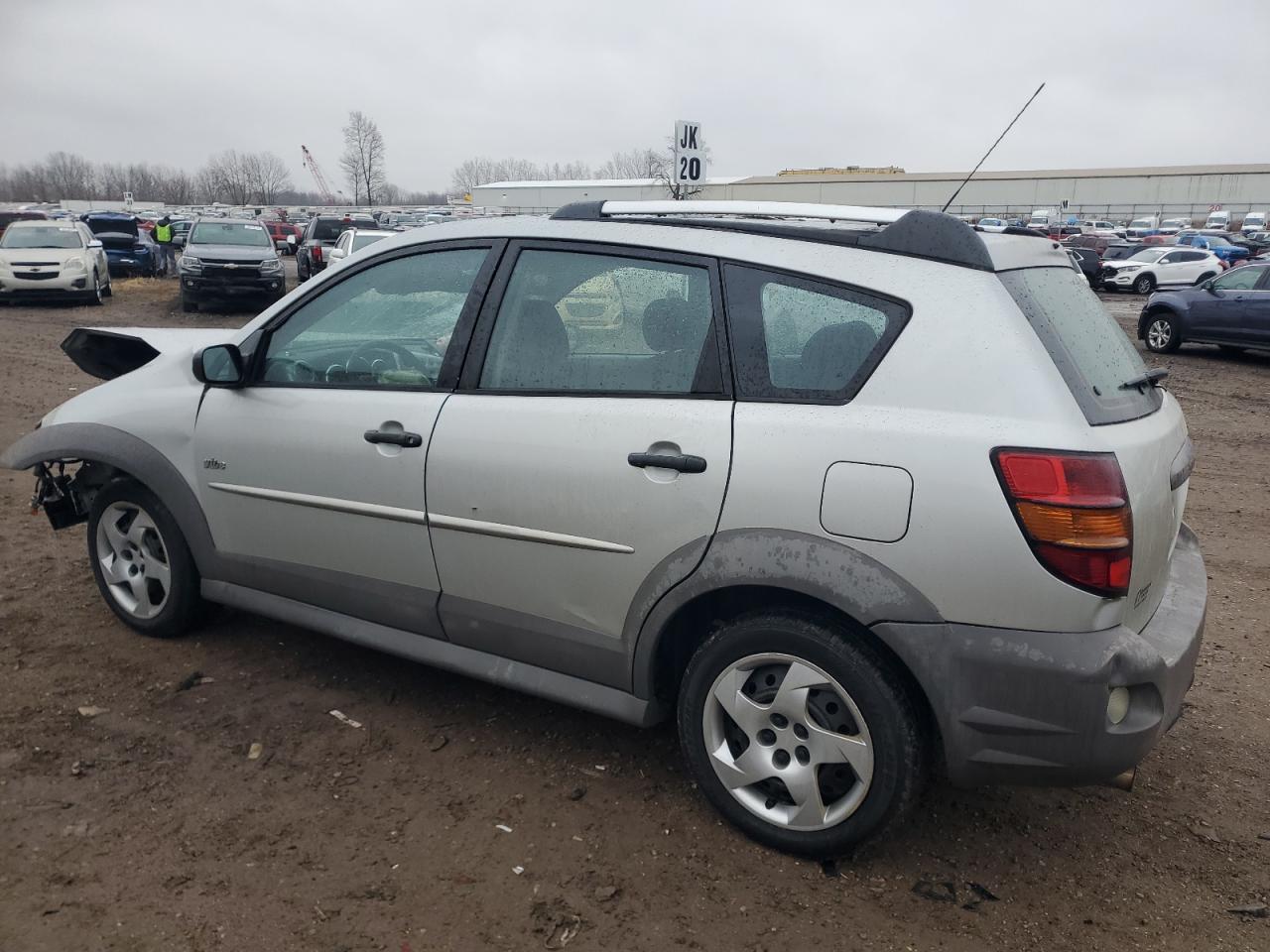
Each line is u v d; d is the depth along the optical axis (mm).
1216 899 2863
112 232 27500
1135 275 31484
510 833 3053
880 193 74188
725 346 2934
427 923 2648
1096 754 2561
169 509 4109
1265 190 75250
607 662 3162
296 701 3842
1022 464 2510
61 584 4918
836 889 2840
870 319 2771
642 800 3246
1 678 3924
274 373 3850
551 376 3217
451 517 3342
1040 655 2529
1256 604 5266
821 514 2707
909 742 2725
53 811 3074
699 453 2871
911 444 2619
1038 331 2674
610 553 3049
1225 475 8297
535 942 2592
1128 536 2551
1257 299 15461
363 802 3189
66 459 4215
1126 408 2854
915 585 2619
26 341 14430
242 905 2688
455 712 3803
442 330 3475
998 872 2955
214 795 3195
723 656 2951
